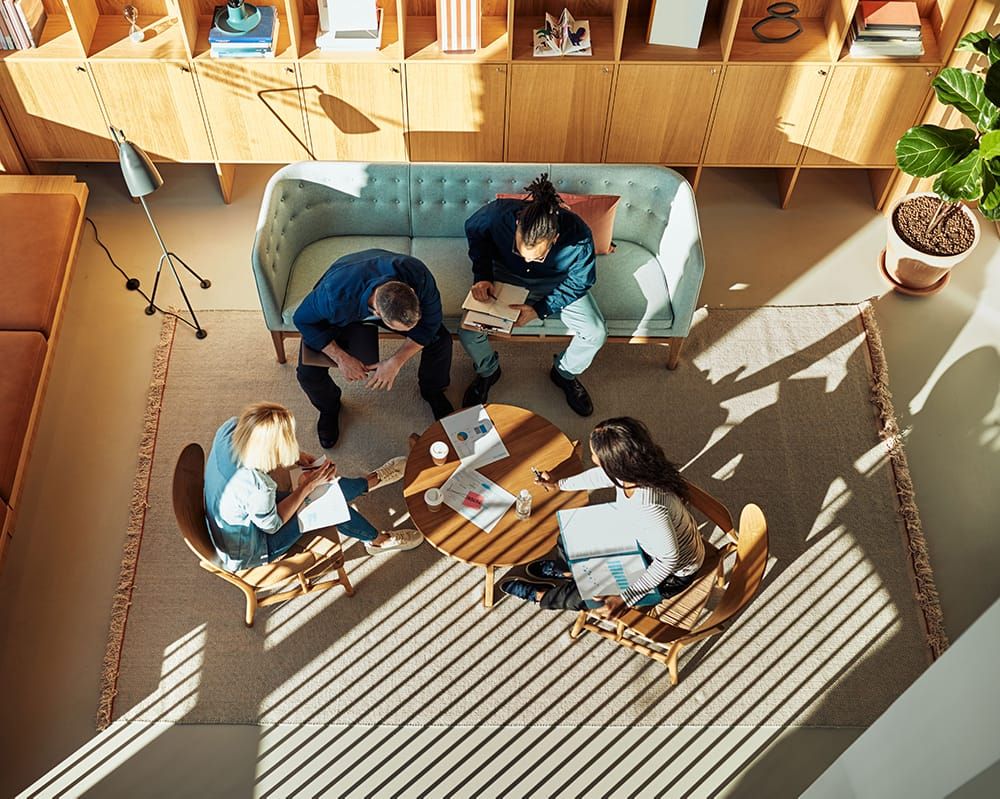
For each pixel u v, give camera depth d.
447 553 3.38
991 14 4.22
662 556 3.05
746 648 3.70
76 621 3.70
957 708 1.51
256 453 2.99
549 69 4.43
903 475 4.14
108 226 4.93
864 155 4.84
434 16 4.64
